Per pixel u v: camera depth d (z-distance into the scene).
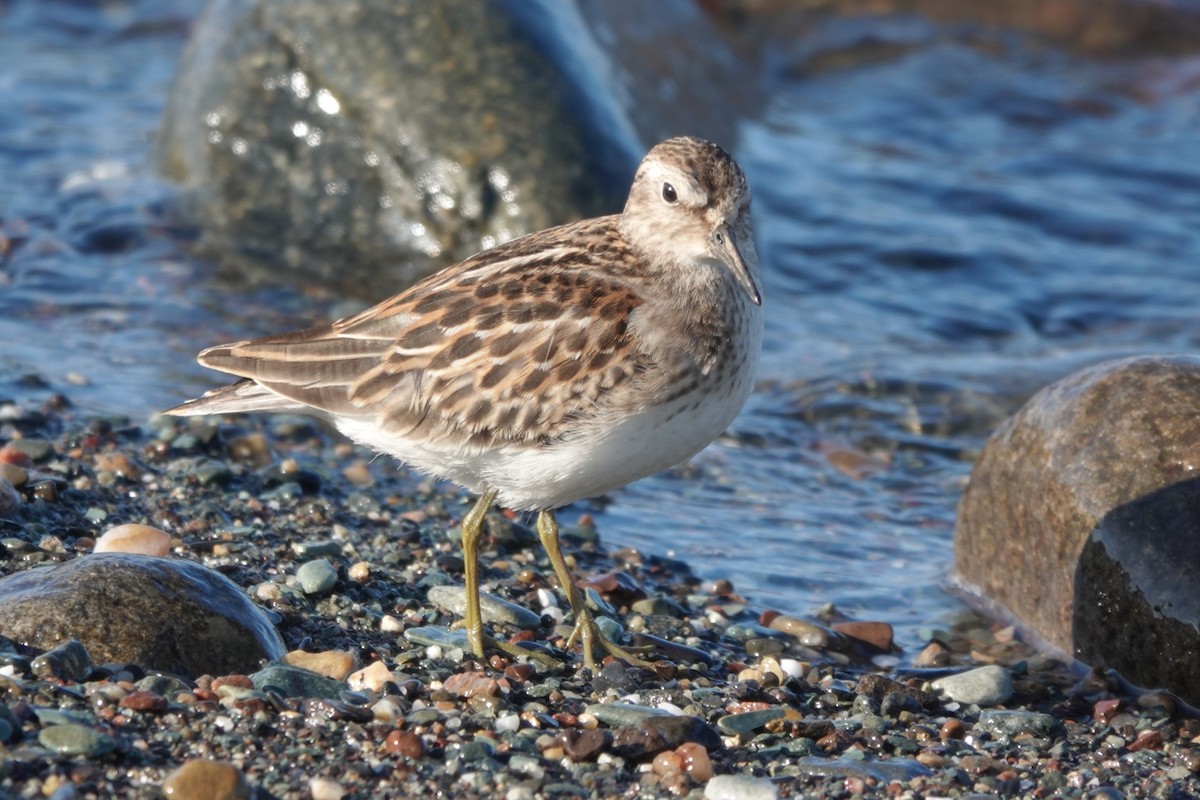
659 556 13.05
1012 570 12.26
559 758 9.05
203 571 9.98
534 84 18.67
